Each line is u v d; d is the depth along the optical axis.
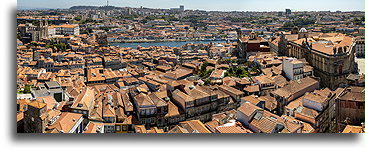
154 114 104.50
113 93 133.12
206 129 85.31
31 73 171.50
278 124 78.06
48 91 127.75
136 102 110.88
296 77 144.00
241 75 164.12
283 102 108.94
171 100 118.62
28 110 83.81
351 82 106.06
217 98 116.19
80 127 93.25
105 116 104.19
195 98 109.56
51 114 91.50
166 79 179.88
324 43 162.00
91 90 131.00
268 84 132.88
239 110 86.00
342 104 80.50
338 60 138.75
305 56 170.00
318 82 127.31
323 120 94.94
